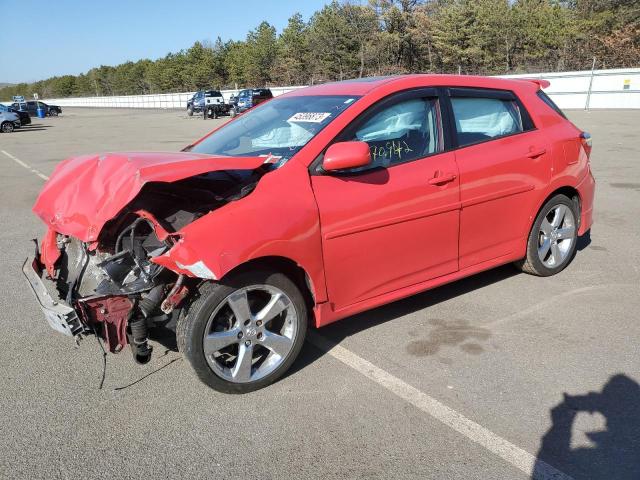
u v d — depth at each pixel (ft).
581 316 13.88
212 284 10.13
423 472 8.64
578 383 10.94
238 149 12.78
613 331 13.04
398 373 11.50
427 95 13.14
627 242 19.99
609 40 122.01
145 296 10.28
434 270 13.25
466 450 9.11
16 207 29.89
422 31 152.87
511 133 14.73
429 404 10.38
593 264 17.67
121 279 10.32
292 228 10.53
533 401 10.37
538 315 14.01
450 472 8.63
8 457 9.26
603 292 15.34
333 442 9.41
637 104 85.81
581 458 8.86
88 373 11.94
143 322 10.27
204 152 13.34
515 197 14.53
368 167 11.88
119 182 10.32
